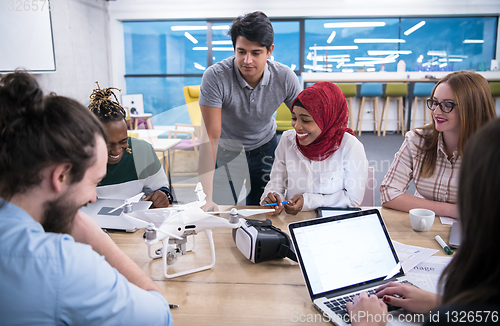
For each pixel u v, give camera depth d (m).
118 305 0.51
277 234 0.93
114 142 1.04
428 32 6.50
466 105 1.17
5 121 0.45
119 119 1.04
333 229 0.84
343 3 6.21
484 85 1.16
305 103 1.28
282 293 0.80
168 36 6.68
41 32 4.20
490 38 6.46
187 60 6.76
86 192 0.53
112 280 0.52
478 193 0.41
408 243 1.03
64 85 4.96
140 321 0.54
